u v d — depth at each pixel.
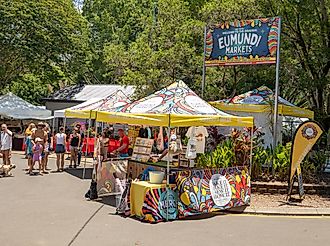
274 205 11.91
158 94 12.09
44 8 34.31
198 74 23.73
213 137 16.94
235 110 17.14
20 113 31.03
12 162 21.72
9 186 14.18
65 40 35.09
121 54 25.44
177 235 8.64
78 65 37.00
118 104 17.92
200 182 10.61
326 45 20.27
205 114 10.94
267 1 20.81
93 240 8.05
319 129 12.36
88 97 34.09
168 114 10.34
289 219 10.55
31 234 8.34
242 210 11.22
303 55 21.17
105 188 12.77
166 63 23.36
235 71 22.94
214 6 22.77
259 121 17.05
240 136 14.83
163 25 25.17
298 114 17.19
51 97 35.47
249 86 24.14
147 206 9.78
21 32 33.50
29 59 33.69
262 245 8.09
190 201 10.27
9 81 40.47
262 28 15.30
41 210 10.57
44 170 18.23
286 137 20.70
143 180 10.81
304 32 20.97
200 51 24.39
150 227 9.27
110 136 18.05
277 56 15.02
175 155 11.98
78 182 15.62
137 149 12.59
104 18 50.75
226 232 9.02
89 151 22.92
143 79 23.20
